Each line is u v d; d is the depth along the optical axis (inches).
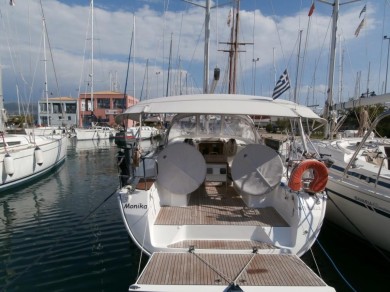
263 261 129.7
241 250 137.4
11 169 377.4
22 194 379.9
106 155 782.5
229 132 268.5
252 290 109.4
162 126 313.9
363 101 305.1
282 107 157.9
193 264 126.2
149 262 127.8
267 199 173.9
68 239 241.9
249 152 169.2
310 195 145.4
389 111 183.3
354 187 214.4
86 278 186.2
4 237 248.2
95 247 227.0
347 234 238.8
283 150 237.9
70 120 1627.7
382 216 194.1
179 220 153.6
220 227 147.9
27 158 422.3
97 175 505.0
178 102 162.7
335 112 360.2
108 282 181.9
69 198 362.3
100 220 284.0
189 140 239.0
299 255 140.9
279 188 166.6
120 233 252.7
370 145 304.8
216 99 165.8
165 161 169.0
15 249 226.2
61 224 275.6
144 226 142.9
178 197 174.4
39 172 462.9
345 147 301.0
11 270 196.5
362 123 348.5
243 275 118.3
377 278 187.8
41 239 243.4
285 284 112.7
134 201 144.2
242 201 183.8
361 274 191.9
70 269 196.5
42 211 313.3
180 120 263.0
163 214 161.6
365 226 211.9
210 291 109.5
